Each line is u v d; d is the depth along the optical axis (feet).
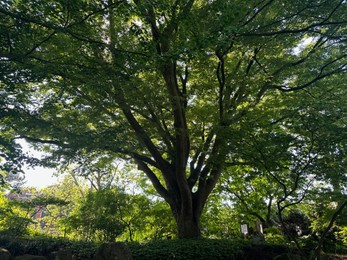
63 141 30.73
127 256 23.95
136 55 22.58
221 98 34.04
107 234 36.83
